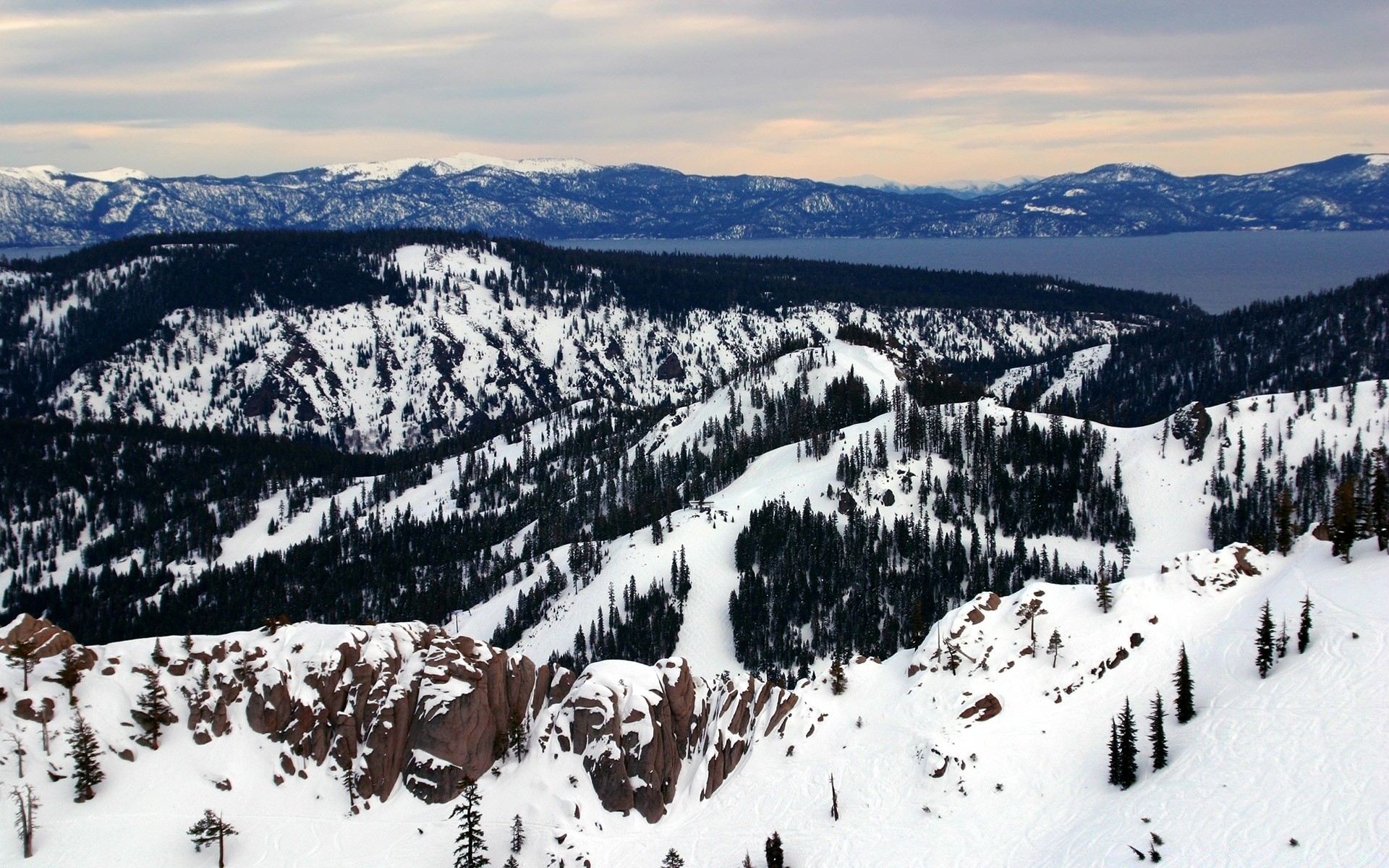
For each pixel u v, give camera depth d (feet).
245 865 250.37
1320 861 240.53
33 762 258.78
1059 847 267.39
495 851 265.34
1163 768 289.12
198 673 286.46
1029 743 307.17
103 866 240.32
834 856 269.44
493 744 295.28
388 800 281.33
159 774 266.57
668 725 304.50
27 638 275.39
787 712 326.24
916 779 295.48
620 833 282.36
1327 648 319.47
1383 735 275.39
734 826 286.25
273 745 281.54
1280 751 281.33
